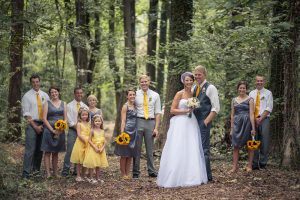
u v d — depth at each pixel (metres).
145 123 9.34
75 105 9.73
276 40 10.50
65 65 22.64
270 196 6.66
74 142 9.60
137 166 9.39
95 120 8.73
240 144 9.20
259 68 12.47
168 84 12.88
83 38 15.08
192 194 7.12
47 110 9.17
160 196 7.18
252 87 12.37
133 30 19.59
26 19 9.33
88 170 9.74
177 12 12.60
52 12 14.14
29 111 9.09
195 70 8.20
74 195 7.54
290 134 9.35
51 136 9.08
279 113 11.23
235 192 7.06
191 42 12.25
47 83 17.53
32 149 9.05
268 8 10.62
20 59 13.45
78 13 15.34
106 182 8.82
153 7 20.12
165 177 7.92
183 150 7.90
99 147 8.71
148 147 9.42
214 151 13.07
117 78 17.66
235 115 9.48
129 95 9.24
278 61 11.21
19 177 8.95
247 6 10.37
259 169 9.65
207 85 8.14
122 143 8.98
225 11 10.53
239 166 10.24
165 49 13.02
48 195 7.55
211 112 8.06
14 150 11.98
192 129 8.01
